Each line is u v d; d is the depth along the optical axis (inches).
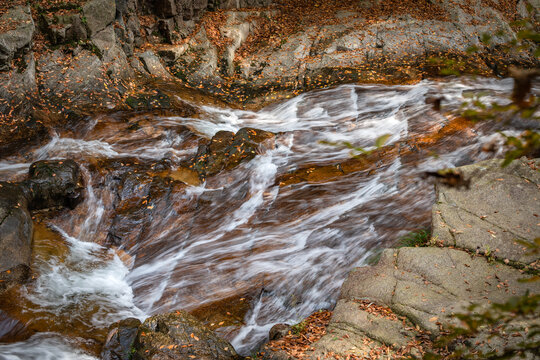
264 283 272.2
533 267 218.5
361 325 202.8
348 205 323.6
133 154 370.9
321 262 284.4
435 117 402.6
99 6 430.9
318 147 387.2
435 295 210.7
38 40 411.8
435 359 63.7
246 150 364.8
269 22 596.1
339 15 601.0
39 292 254.2
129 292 275.1
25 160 345.1
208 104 459.8
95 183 335.3
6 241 258.8
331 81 495.2
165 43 508.1
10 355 216.2
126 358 213.5
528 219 245.4
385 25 571.8
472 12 596.4
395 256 242.2
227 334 244.5
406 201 322.0
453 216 255.6
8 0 407.5
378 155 366.3
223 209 328.8
